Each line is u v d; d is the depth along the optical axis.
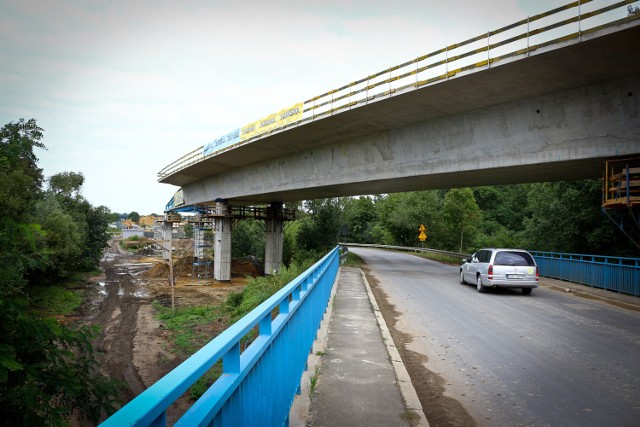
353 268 28.41
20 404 4.38
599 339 9.53
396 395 5.46
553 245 30.72
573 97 16.08
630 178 15.70
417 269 30.39
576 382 6.64
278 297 3.66
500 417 5.30
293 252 49.62
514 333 10.05
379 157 23.95
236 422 2.43
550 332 10.20
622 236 25.52
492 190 73.56
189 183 53.75
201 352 1.96
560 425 5.08
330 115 21.58
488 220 71.94
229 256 44.25
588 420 5.22
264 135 26.78
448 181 25.41
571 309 13.75
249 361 2.66
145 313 27.80
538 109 17.09
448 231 57.31
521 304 14.66
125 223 195.25
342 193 35.44
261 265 55.88
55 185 56.25
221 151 32.31
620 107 14.98
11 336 4.89
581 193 27.75
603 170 18.72
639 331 10.48
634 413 5.46
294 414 4.75
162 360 17.55
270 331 3.40
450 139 20.30
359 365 6.71
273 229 46.25
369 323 10.04
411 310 13.16
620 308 14.23
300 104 23.80
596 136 15.60
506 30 15.27
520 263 17.02
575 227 27.59
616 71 14.55
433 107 19.31
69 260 38.00
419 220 60.56
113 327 23.59
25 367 4.68
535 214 32.62
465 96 17.80
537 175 22.06
